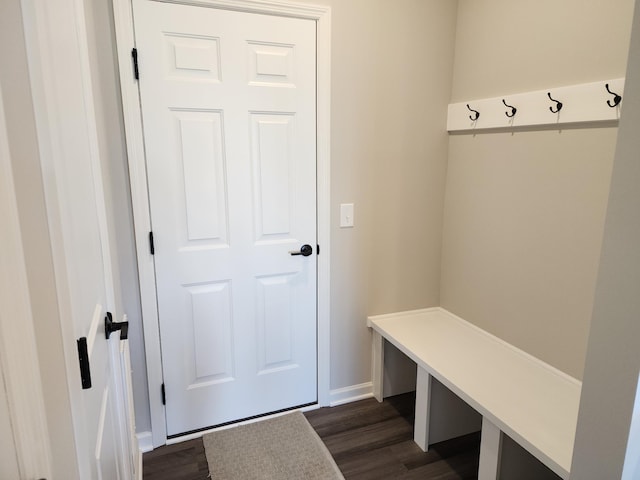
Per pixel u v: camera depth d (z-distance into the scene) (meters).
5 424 0.45
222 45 1.90
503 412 1.60
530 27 1.85
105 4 1.70
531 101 1.84
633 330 0.97
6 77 0.47
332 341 2.39
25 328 0.48
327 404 2.44
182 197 1.96
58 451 0.59
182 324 2.06
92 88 1.29
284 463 1.97
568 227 1.74
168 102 1.86
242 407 2.28
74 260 0.74
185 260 2.01
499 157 2.07
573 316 1.76
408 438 2.17
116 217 1.85
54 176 0.58
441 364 1.94
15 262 0.46
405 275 2.48
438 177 2.43
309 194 2.19
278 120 2.06
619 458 1.03
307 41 2.03
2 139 0.44
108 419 1.06
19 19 0.49
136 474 1.75
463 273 2.38
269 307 2.23
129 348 1.95
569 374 1.80
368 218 2.33
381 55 2.17
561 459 1.35
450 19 2.28
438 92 2.33
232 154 2.01
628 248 0.97
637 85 0.93
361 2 2.09
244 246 2.12
